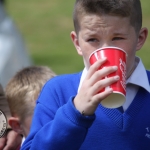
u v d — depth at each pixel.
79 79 6.32
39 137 5.62
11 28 15.64
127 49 5.73
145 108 6.02
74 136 5.43
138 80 6.05
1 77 12.73
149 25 33.62
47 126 5.68
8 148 7.30
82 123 5.38
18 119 7.48
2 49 14.02
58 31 35.06
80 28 5.86
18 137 7.42
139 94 6.07
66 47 31.12
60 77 6.45
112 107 5.37
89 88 5.28
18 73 7.91
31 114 7.41
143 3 39.03
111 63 5.38
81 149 5.90
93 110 5.34
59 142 5.46
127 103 6.04
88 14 5.72
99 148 5.89
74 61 27.78
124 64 5.45
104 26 5.64
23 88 7.53
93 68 5.34
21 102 7.45
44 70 7.93
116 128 5.91
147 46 29.52
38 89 7.52
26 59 15.70
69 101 5.51
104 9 5.65
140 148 5.91
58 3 42.44
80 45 5.90
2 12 16.25
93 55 5.51
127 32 5.72
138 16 5.93
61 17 38.38
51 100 6.19
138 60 6.26
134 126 5.93
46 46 31.66
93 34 5.69
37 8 41.41
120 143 5.89
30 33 35.09
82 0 5.86
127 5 5.73
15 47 14.88
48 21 37.66
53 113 6.08
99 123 5.94
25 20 38.31
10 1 44.31
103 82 5.18
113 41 5.70
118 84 5.26
